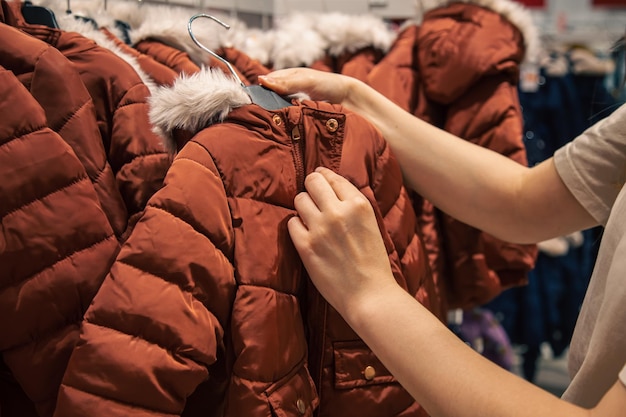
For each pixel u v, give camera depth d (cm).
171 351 67
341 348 80
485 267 125
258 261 73
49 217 72
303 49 128
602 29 248
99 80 87
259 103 84
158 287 67
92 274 74
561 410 55
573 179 87
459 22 125
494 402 58
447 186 95
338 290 71
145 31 110
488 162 95
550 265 229
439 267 124
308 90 94
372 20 135
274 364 72
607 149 84
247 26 144
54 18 91
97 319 67
